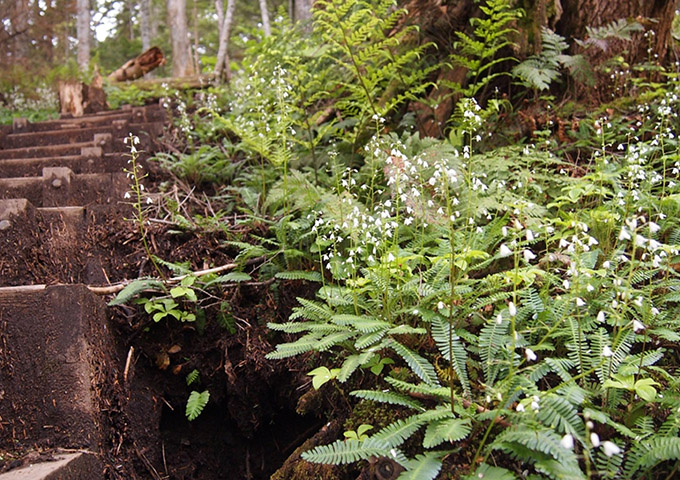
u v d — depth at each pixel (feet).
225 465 11.54
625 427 6.69
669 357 8.29
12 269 11.30
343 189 13.07
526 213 10.45
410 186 11.13
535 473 6.84
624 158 12.48
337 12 14.05
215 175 17.47
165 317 11.09
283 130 13.12
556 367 7.28
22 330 8.91
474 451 7.16
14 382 8.66
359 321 8.42
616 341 7.62
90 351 9.18
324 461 6.62
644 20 16.02
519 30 16.10
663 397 7.09
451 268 7.43
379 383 8.78
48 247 12.03
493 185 11.45
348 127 17.66
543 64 15.31
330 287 9.93
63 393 8.66
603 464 6.34
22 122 25.44
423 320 8.34
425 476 6.32
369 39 19.30
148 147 19.85
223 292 11.70
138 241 12.76
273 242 12.01
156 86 35.60
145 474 9.75
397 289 8.94
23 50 54.60
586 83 15.16
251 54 21.11
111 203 15.10
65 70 46.09
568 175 12.98
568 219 10.57
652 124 14.21
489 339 8.07
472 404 7.17
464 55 16.47
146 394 10.50
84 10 68.74
